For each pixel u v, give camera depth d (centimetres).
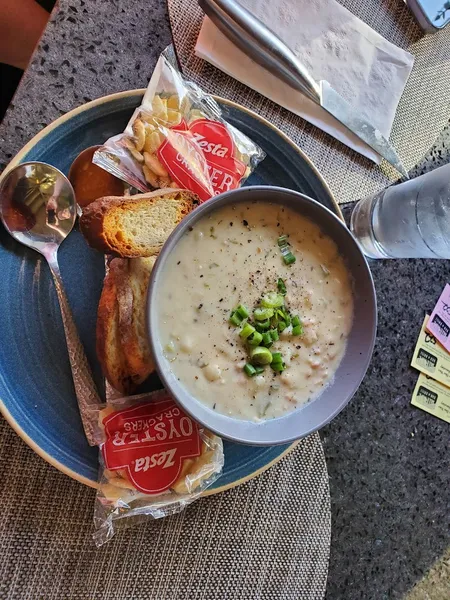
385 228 36
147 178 31
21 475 30
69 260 31
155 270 26
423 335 39
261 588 34
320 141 38
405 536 39
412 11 40
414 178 39
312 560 35
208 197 31
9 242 30
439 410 40
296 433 28
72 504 31
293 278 29
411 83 40
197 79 35
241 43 34
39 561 30
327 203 34
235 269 29
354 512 38
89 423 30
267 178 34
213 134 32
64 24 33
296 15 37
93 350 31
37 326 30
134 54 34
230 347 29
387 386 39
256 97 36
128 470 29
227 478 31
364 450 38
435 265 40
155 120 31
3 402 28
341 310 30
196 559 33
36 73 32
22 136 32
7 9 39
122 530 32
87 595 31
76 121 30
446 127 41
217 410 28
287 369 29
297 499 35
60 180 30
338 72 38
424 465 39
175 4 35
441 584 39
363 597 37
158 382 32
